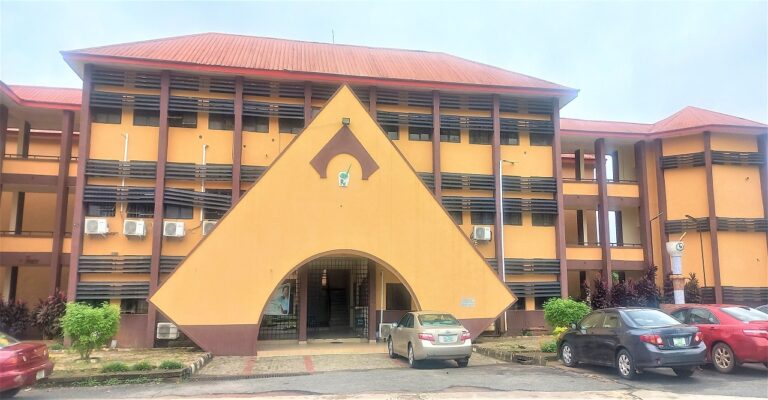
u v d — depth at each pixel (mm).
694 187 27500
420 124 23969
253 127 22828
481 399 9555
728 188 27125
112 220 20922
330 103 18922
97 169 20938
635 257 27938
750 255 26688
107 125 21438
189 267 16875
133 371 12719
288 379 12234
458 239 19062
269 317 20984
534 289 24078
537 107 25391
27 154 25219
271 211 17719
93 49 21469
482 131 24969
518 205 24578
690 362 11062
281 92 22844
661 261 27859
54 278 22219
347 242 18078
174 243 21219
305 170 18234
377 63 25812
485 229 23688
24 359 10000
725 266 26422
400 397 9805
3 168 22922
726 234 26766
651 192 28656
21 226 25094
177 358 15289
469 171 24500
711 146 27281
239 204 17547
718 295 25922
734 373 12227
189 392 10680
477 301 18797
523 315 23828
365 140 18922
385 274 21625
